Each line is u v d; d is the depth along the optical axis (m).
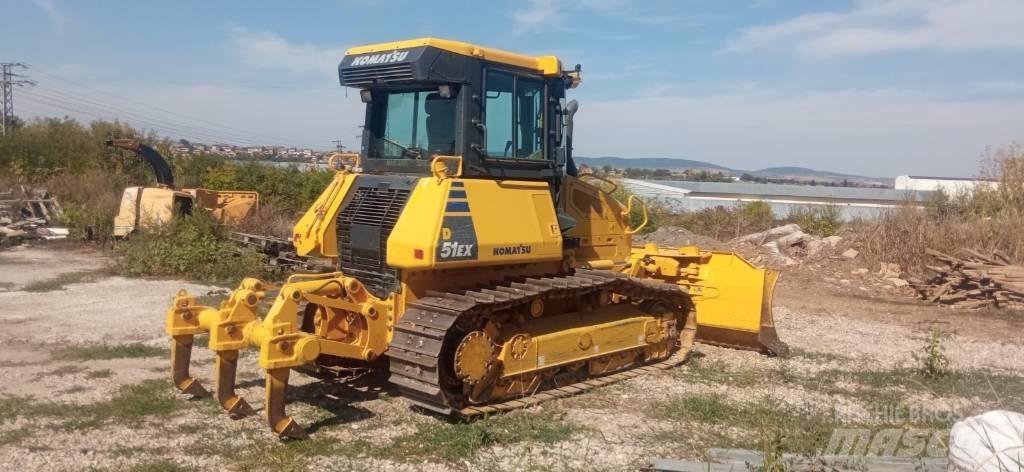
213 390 7.49
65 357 8.70
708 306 9.91
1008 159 19.36
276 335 6.17
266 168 26.45
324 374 7.91
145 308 11.52
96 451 5.93
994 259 14.82
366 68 7.46
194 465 5.72
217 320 6.53
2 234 19.34
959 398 7.95
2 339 9.48
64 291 12.91
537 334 7.63
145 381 7.76
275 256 15.59
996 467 4.39
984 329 12.01
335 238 7.82
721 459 5.87
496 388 7.26
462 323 6.95
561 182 8.48
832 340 10.88
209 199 18.36
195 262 14.77
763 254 18.17
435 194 6.88
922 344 10.72
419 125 7.60
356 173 8.05
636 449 6.26
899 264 16.52
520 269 7.83
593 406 7.45
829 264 17.38
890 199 40.88
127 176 28.95
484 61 7.35
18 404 6.98
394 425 6.73
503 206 7.31
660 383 8.29
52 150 30.77
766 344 9.64
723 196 43.97
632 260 9.34
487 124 7.43
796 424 6.80
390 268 7.19
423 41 7.07
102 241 19.25
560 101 8.30
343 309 6.85
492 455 6.09
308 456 5.98
